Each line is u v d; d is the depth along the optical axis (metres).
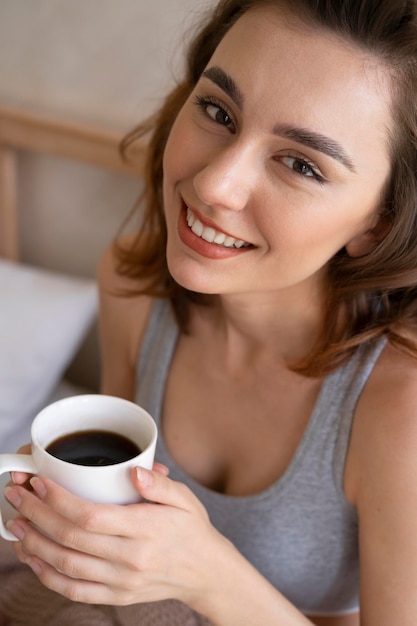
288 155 0.71
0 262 1.59
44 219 1.65
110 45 1.40
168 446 1.02
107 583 0.71
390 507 0.83
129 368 1.16
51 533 0.67
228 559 0.76
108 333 1.15
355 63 0.69
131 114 1.43
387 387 0.86
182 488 0.71
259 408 0.97
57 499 0.65
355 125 0.70
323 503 0.92
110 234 1.58
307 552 0.96
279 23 0.69
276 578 0.99
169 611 0.89
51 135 1.50
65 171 1.57
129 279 1.09
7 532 0.71
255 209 0.74
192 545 0.72
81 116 1.50
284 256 0.76
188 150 0.77
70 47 1.45
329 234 0.76
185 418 1.02
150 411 1.04
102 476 0.65
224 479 1.00
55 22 1.45
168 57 1.33
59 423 0.71
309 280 0.89
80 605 0.91
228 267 0.79
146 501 0.71
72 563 0.69
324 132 0.69
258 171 0.72
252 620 0.80
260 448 0.96
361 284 0.86
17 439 1.45
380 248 0.82
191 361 1.03
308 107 0.69
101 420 0.73
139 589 0.72
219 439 0.99
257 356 0.97
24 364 1.46
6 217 1.63
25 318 1.48
